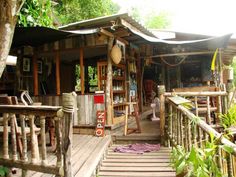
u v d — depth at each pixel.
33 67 7.68
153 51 10.07
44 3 6.89
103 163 5.04
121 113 7.70
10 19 3.24
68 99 3.11
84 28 6.97
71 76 10.61
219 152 2.32
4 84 8.27
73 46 7.11
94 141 5.90
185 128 4.08
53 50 7.35
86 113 6.87
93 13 15.30
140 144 6.21
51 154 4.69
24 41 6.54
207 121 6.18
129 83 8.70
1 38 3.21
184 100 4.78
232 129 4.99
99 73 7.04
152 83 11.67
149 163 4.93
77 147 5.35
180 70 11.62
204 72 10.34
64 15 15.16
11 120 3.45
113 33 6.84
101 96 6.74
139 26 7.00
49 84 9.26
